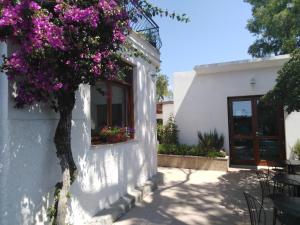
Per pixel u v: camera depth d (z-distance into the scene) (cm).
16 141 346
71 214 450
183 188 785
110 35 365
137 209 602
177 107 1199
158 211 589
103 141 587
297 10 1677
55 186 404
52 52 315
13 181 340
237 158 1108
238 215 564
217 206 623
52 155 408
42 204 386
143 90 791
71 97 391
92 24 332
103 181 551
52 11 336
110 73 379
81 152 481
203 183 844
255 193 724
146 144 812
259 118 1073
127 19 382
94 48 348
